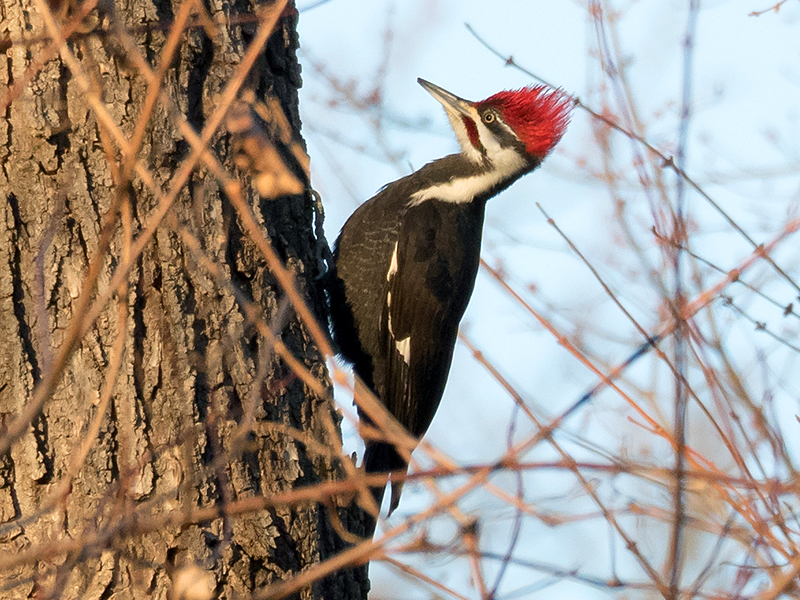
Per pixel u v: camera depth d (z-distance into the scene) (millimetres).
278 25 8195
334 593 7555
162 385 6781
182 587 5863
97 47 6895
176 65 7176
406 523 4695
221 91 7402
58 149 6812
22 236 6758
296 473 7199
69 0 5832
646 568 5262
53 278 6703
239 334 6508
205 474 5520
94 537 5012
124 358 6695
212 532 6715
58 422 6609
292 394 7395
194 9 7266
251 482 6957
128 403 6680
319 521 7363
